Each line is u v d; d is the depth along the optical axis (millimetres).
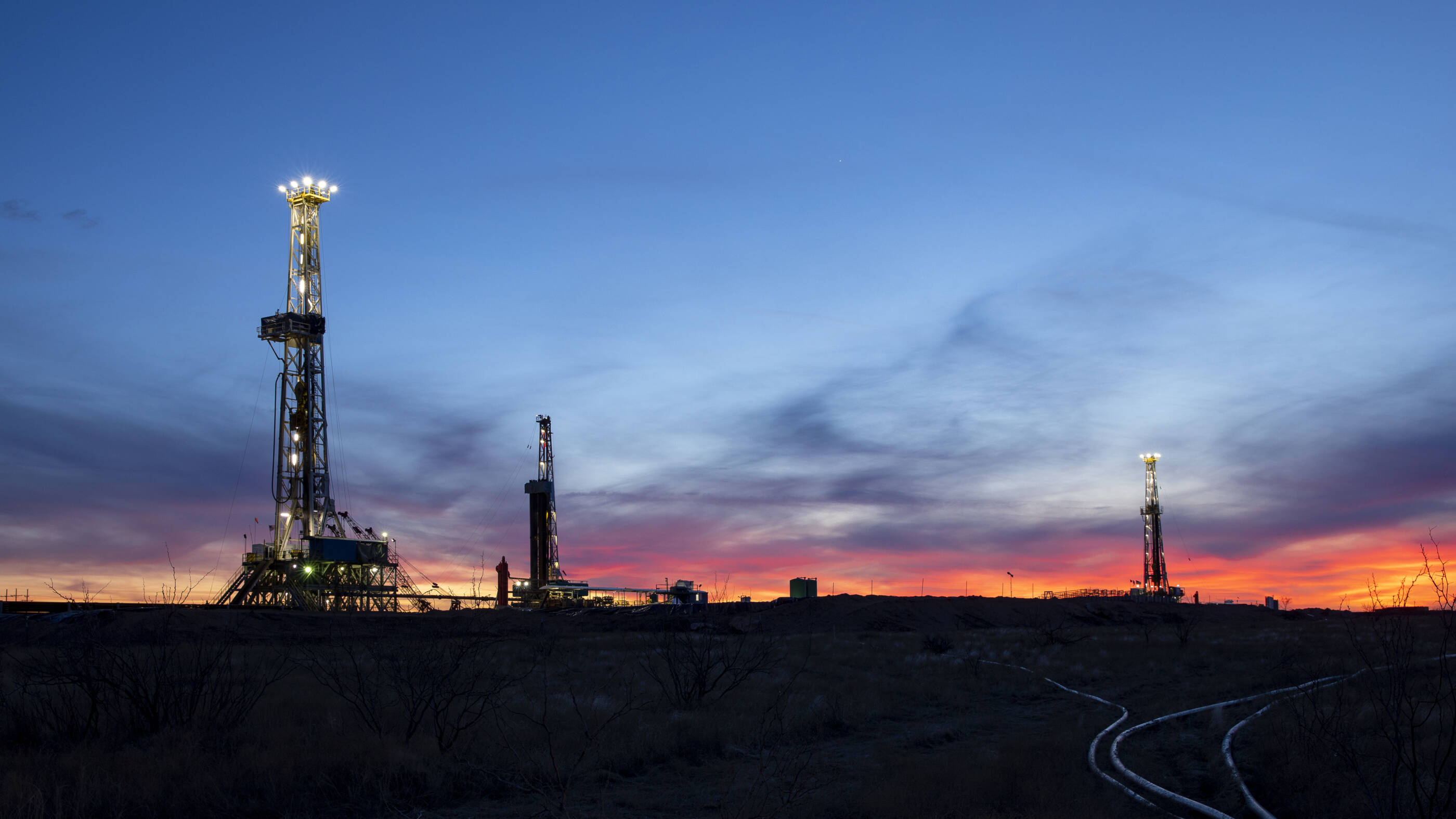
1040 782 12719
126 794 12289
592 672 29797
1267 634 52000
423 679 17750
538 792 11867
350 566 95812
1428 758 12328
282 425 98250
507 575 116375
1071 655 40219
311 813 12227
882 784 12797
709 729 17859
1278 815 11711
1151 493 133375
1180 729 19453
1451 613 10656
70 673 16828
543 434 127562
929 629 75688
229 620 42438
